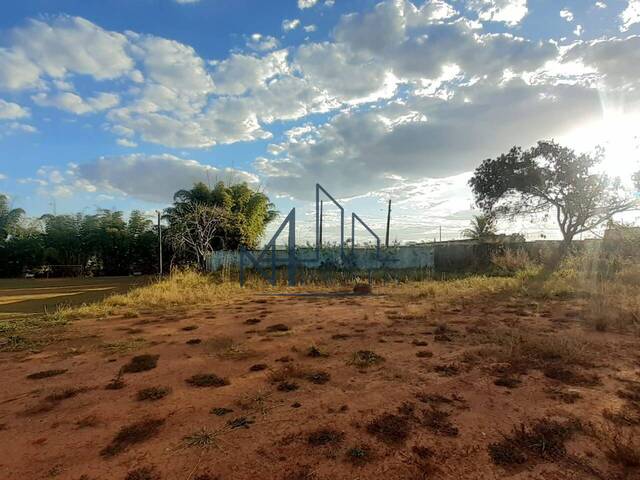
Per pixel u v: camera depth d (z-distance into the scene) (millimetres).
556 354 4035
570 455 2203
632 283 9461
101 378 3703
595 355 4062
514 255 18328
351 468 2109
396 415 2738
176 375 3734
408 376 3543
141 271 32094
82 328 6168
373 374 3623
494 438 2402
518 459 2170
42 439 2512
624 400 2916
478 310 7012
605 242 15320
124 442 2439
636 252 12984
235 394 3203
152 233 31984
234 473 2078
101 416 2838
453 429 2527
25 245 28547
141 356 4402
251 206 28719
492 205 22984
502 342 4598
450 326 5672
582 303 7469
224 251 23859
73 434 2568
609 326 5363
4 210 28812
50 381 3658
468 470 2080
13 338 5469
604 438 2354
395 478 2023
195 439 2447
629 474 2023
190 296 9625
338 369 3791
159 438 2479
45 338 5469
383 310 7320
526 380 3373
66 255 29828
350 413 2787
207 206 25016
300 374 3633
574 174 19297
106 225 31094
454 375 3545
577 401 2912
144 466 2160
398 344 4707
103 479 2051
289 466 2137
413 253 22828
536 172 20172
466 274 16547
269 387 3344
